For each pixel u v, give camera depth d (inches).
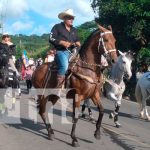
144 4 932.6
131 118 572.4
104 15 1040.8
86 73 377.1
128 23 965.2
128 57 482.0
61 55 386.6
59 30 390.9
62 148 358.6
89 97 386.0
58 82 390.0
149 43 970.1
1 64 479.2
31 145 365.1
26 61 738.2
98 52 379.9
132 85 942.4
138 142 398.3
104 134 429.4
